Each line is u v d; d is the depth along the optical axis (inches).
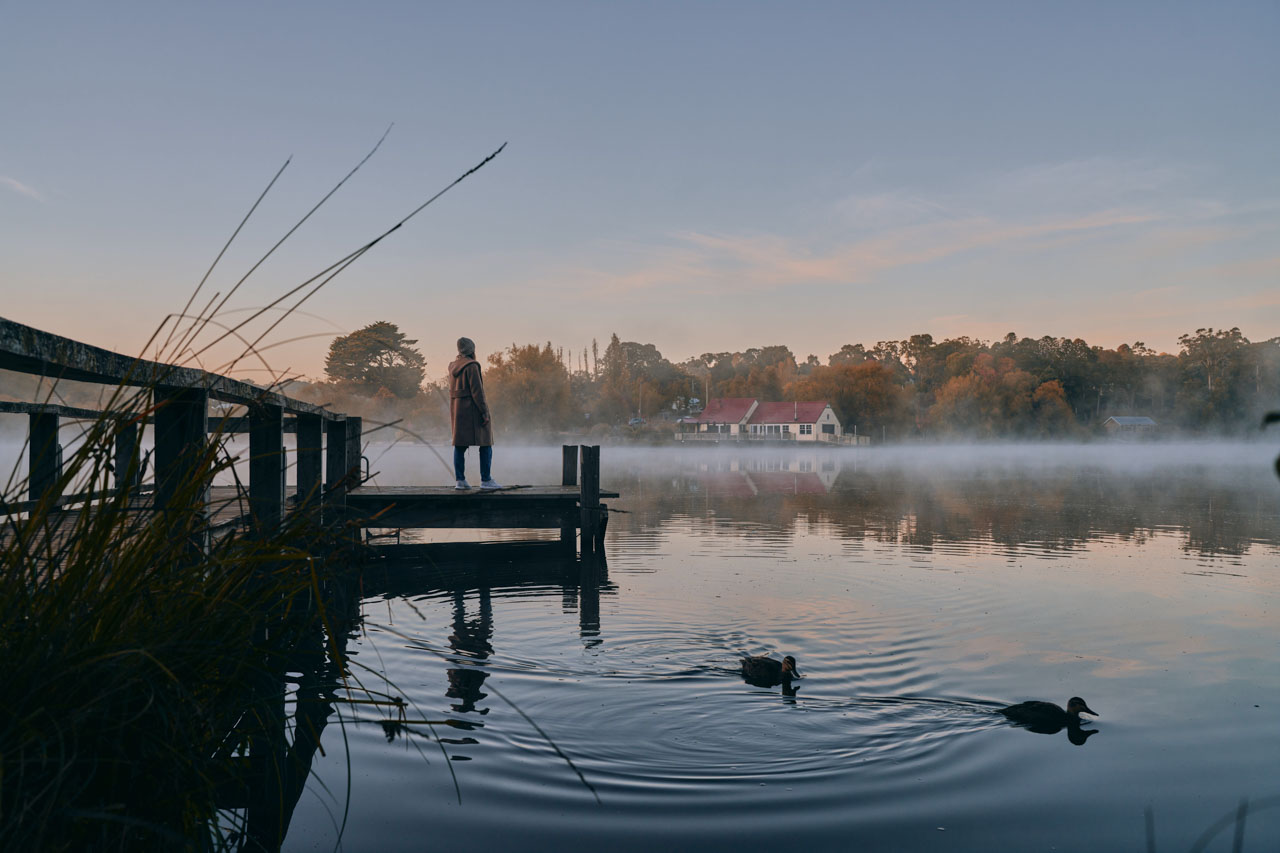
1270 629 259.9
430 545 458.6
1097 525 571.5
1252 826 124.8
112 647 80.2
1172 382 5221.5
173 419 153.9
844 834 121.6
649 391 4665.4
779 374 5187.0
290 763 141.3
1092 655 229.6
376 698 181.3
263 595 101.0
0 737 68.4
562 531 430.3
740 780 142.4
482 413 445.4
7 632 75.6
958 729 170.6
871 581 344.2
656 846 116.0
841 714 179.2
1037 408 4584.2
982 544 466.6
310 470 353.1
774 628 259.8
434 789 133.2
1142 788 140.3
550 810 127.6
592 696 188.7
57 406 169.2
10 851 66.0
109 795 77.2
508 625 261.6
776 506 726.5
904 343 6569.9
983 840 120.3
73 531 84.7
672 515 640.4
